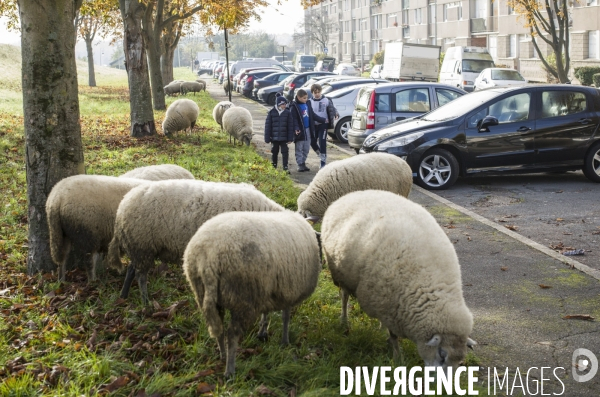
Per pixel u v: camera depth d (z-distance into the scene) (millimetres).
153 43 25422
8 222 8547
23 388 4242
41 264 6797
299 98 12641
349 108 17641
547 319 5746
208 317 4387
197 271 4453
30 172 6746
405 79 33688
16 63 51500
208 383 4430
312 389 4324
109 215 6215
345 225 5102
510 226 8742
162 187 5660
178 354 4875
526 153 11359
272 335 5250
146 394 4223
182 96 35719
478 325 5648
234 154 14312
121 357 4789
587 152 11547
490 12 51781
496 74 30016
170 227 5555
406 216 4887
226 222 4477
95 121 21828
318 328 5363
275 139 12727
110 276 6676
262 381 4500
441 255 4602
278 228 4629
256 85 33969
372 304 4727
